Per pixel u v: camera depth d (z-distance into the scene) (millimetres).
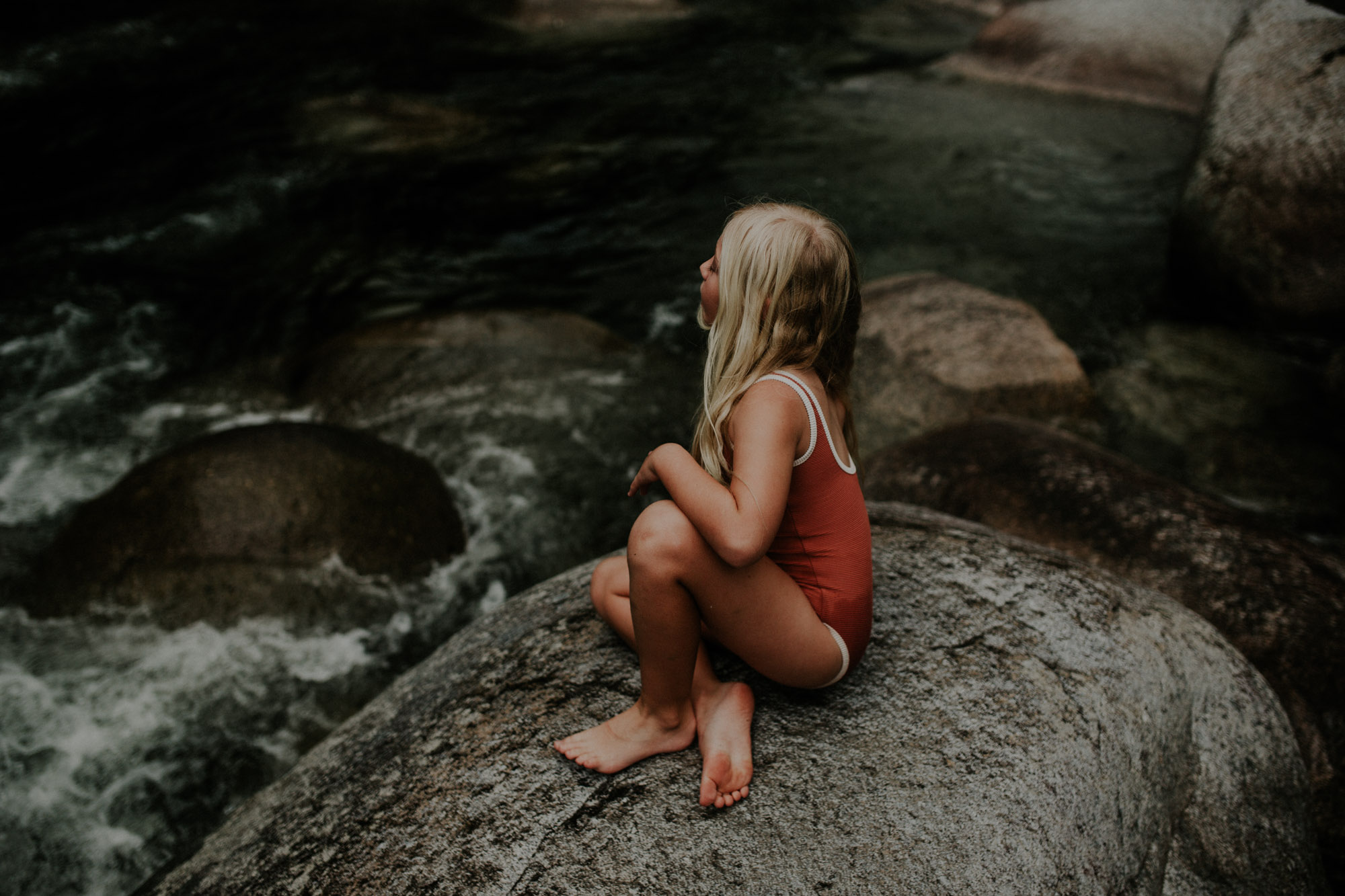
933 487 4031
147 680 3764
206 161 8930
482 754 2006
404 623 4141
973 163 9320
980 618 2281
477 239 7891
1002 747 1938
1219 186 6398
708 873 1694
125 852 3232
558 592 2555
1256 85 6520
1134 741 2064
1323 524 4750
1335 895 2865
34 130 9305
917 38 13891
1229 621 3240
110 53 11445
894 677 2107
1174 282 6980
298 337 6492
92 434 5410
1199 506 3660
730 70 12070
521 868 1738
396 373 5738
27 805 3346
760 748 1933
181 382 5949
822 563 1845
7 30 11828
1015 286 7129
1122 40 10977
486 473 5066
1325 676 3049
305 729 3645
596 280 7355
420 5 14188
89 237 7570
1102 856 1864
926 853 1732
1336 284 6023
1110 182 8898
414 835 1859
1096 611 2350
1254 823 2240
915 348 5594
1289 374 5984
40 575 4176
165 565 4000
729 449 1823
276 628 3953
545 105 10727
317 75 11156
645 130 10094
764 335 1771
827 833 1758
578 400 5668
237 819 2283
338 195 8492
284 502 4129
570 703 2105
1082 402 5461
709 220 8250
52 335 6344
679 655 1796
